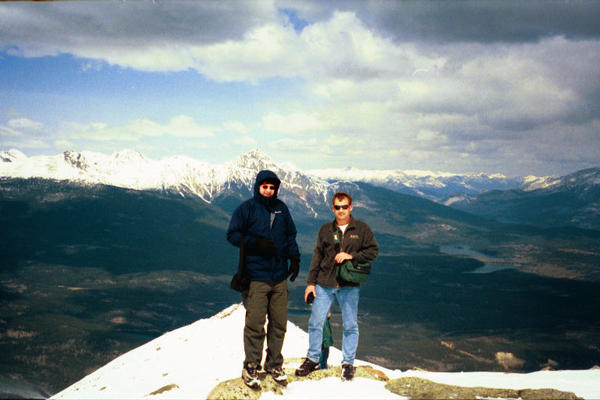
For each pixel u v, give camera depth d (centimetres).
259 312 607
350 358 663
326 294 671
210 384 811
